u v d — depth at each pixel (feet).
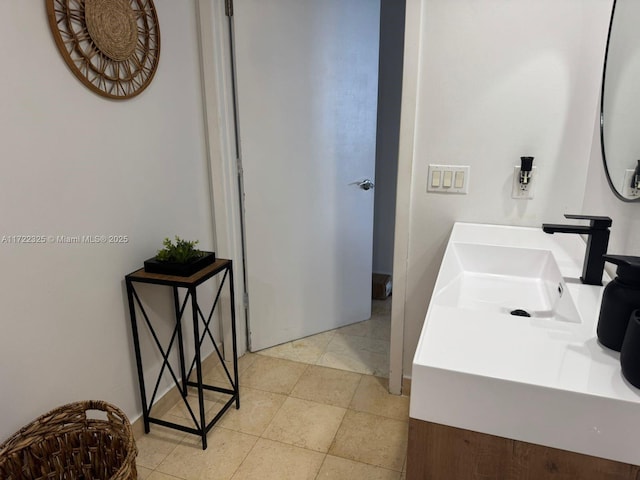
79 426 4.74
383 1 9.89
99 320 5.38
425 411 2.82
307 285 8.87
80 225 4.99
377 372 7.91
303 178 8.21
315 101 8.00
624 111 4.33
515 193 6.01
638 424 2.39
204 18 6.68
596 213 5.19
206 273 5.79
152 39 5.85
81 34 4.78
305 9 7.49
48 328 4.71
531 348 2.94
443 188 6.26
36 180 4.44
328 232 8.85
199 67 6.91
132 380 6.03
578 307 3.59
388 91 10.30
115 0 5.18
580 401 2.47
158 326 6.46
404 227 6.52
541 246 5.26
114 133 5.38
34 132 4.38
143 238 6.00
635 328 2.50
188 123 6.79
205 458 5.89
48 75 4.48
